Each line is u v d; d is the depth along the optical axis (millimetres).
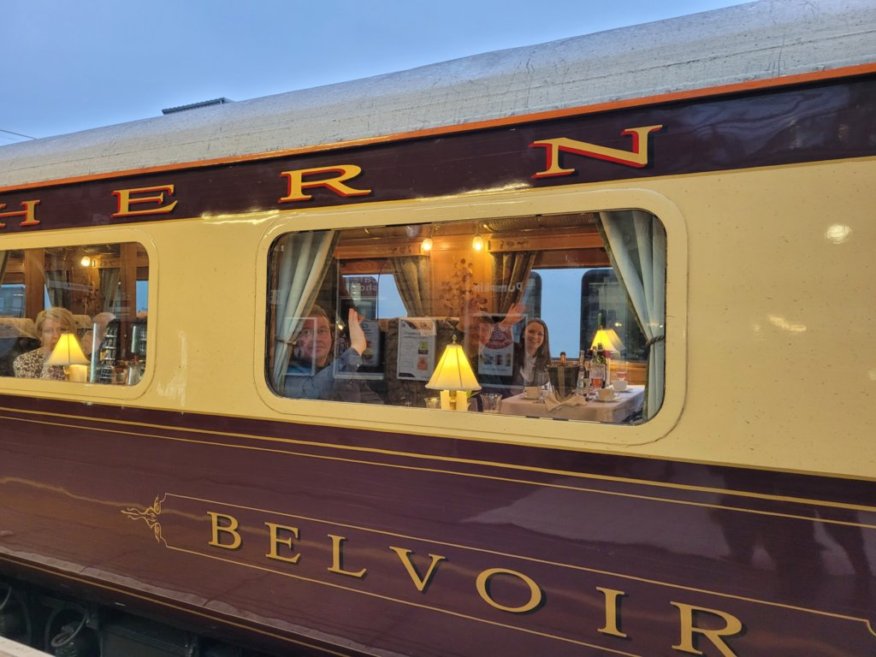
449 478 2080
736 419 1731
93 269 2875
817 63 1688
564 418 1992
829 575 1636
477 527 2037
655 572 1812
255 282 2422
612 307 1977
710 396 1760
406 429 2145
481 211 2066
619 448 1849
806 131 1696
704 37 1862
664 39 1922
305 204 2354
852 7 1720
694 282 1791
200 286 2537
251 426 2418
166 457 2607
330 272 2391
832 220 1659
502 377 2145
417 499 2127
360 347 2354
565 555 1919
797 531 1667
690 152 1816
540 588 1951
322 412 2277
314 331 2389
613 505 1860
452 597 2076
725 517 1737
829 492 1637
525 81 2062
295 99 2521
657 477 1810
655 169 1854
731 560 1730
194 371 2541
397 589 2162
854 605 1612
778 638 1685
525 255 2131
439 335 2250
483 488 2029
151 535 2650
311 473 2305
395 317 2318
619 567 1853
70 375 2922
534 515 1960
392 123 2221
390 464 2170
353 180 2271
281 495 2359
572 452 1909
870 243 1621
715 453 1749
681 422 1784
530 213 2002
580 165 1947
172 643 2826
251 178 2457
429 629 2113
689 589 1774
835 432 1636
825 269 1659
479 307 2203
